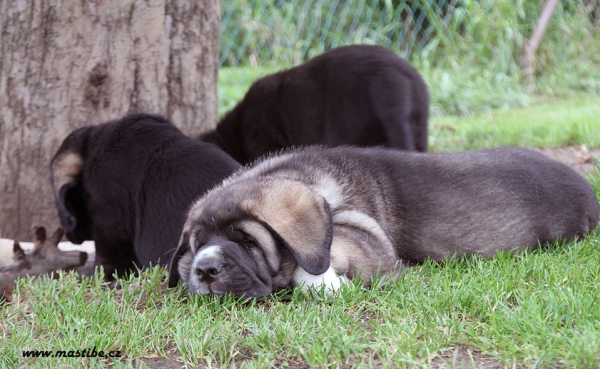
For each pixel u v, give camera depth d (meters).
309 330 6.50
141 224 9.11
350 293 7.19
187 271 7.52
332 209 7.77
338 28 25.27
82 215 9.65
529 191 8.86
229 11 25.42
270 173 8.23
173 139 9.45
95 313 7.22
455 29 24.81
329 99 12.95
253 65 24.86
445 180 8.57
